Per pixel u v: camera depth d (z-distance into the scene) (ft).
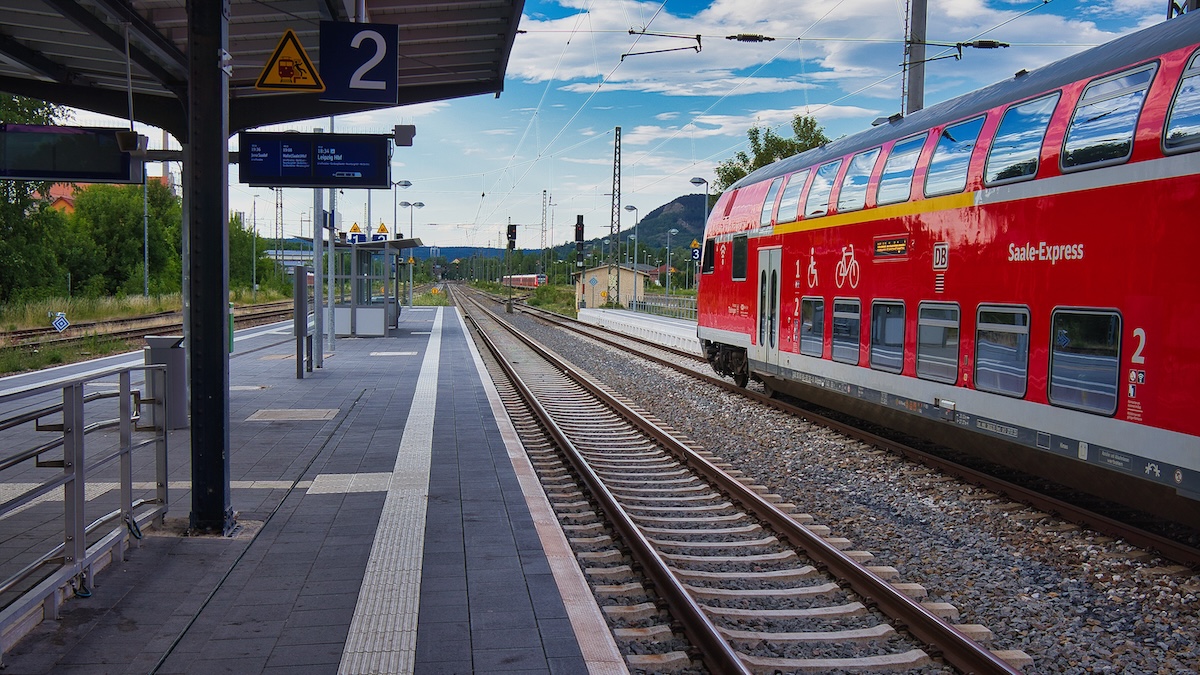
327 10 32.71
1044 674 16.44
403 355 78.23
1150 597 20.06
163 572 19.63
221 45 22.11
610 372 71.82
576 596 18.43
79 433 17.40
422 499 26.71
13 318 101.65
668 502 29.84
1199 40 21.30
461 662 15.11
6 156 31.45
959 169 30.42
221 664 14.89
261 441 36.37
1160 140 21.74
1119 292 22.79
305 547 21.71
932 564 22.81
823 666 16.22
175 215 213.05
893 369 34.45
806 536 23.49
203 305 22.38
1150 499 22.97
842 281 39.01
